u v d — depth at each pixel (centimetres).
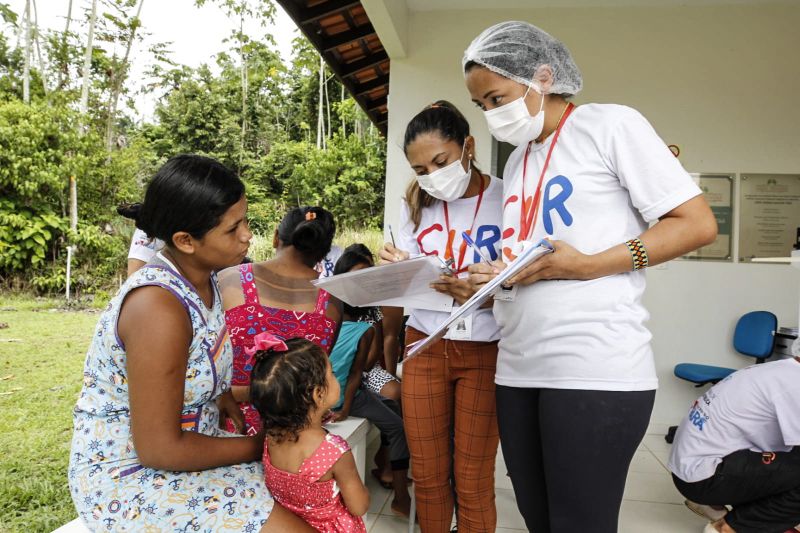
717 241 359
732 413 195
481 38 131
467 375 165
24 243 991
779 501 190
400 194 363
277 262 166
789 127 355
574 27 361
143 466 115
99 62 1493
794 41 353
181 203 111
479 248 168
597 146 122
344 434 209
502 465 297
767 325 335
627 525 229
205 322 120
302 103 1975
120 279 1058
